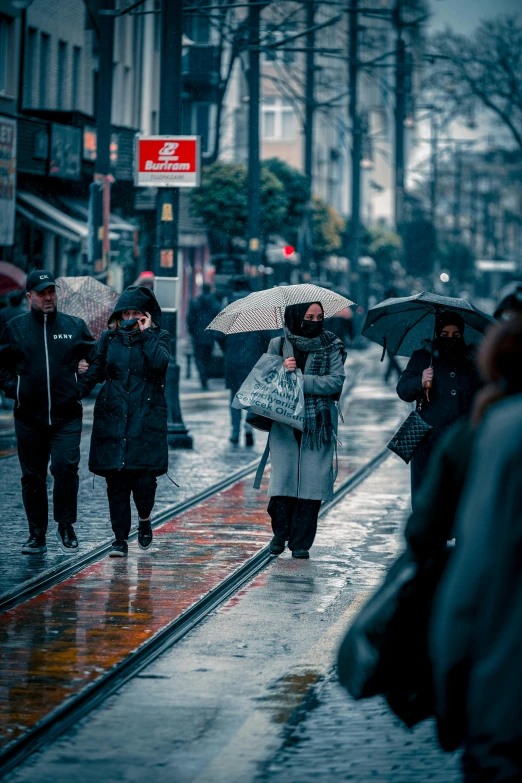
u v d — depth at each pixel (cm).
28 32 7750
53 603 1966
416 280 15688
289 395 2288
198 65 10981
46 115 7444
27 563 2253
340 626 1853
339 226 12150
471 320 2336
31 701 1469
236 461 3850
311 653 1703
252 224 7700
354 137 12019
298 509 2373
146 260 9562
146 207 8938
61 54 8481
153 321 2336
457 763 1292
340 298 2372
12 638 1752
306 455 2336
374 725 1411
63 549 2359
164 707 1466
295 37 6650
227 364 4222
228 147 10538
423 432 2253
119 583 2119
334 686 1556
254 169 7675
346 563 2336
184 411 5588
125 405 2292
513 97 10975
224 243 9944
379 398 6531
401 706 1059
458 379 2289
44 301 2259
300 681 1576
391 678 1042
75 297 2686
